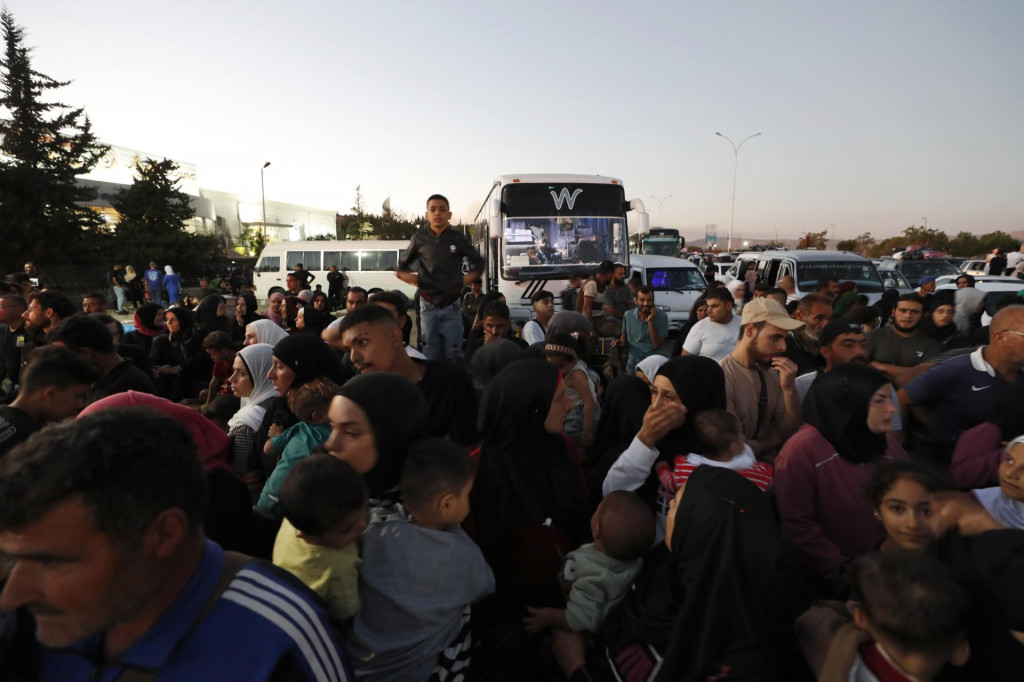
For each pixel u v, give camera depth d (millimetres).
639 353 6789
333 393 2432
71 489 765
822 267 11984
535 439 2238
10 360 4699
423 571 1634
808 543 2141
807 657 1588
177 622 906
